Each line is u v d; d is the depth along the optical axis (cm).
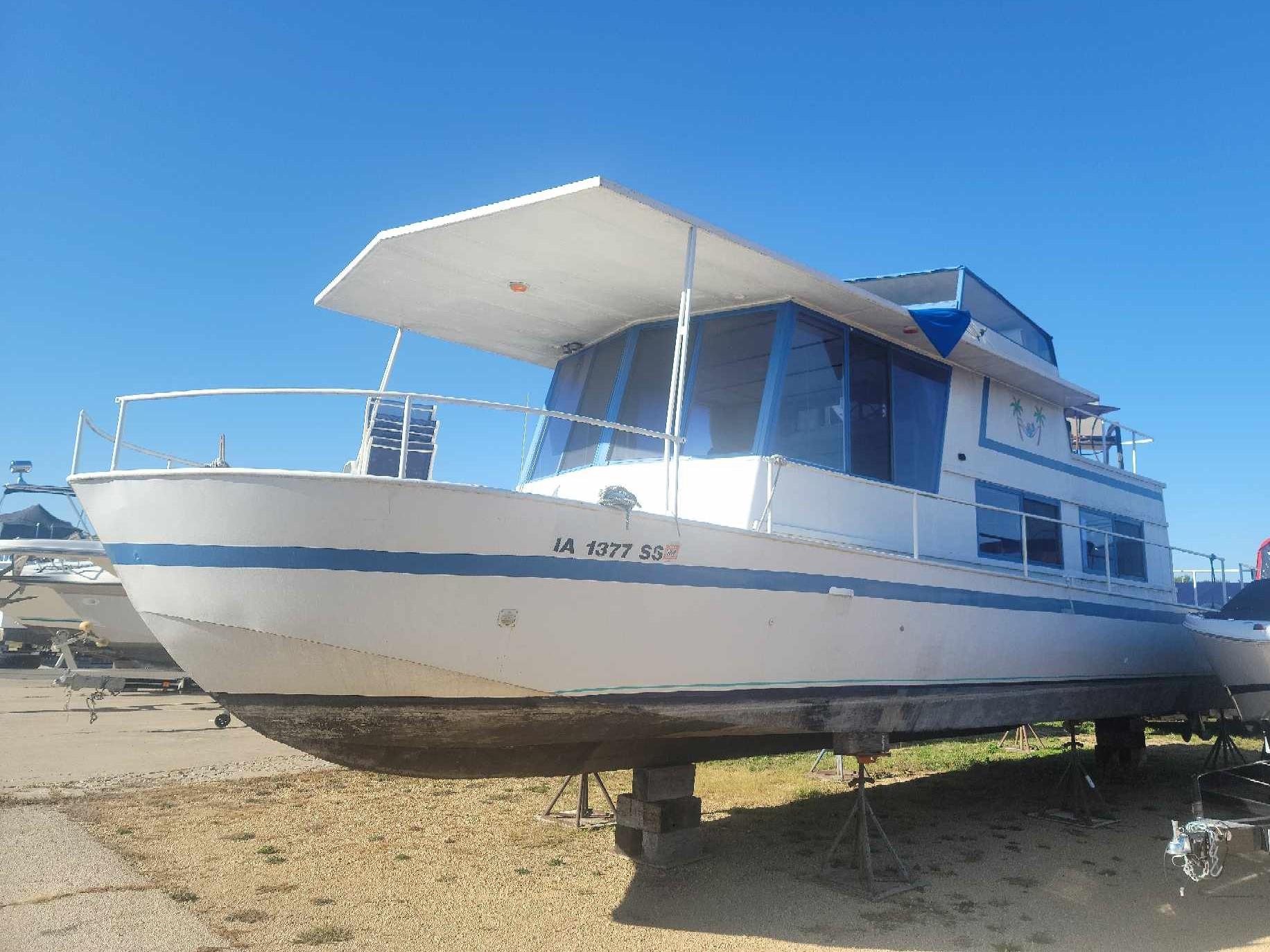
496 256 656
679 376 579
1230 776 714
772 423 666
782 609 613
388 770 567
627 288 711
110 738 1412
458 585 488
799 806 976
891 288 927
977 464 880
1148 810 967
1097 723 1173
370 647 487
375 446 695
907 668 709
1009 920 606
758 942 559
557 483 786
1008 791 1070
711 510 659
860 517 718
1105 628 969
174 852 747
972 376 901
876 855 762
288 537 475
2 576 2147
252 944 543
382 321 800
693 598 566
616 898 644
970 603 771
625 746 647
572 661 527
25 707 1856
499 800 972
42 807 912
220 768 1162
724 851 775
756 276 662
